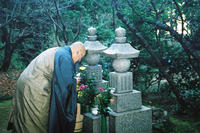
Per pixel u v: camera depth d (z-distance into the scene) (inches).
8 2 301.4
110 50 129.6
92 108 135.3
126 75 128.4
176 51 213.3
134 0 215.6
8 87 269.1
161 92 221.5
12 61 344.5
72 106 98.2
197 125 152.9
